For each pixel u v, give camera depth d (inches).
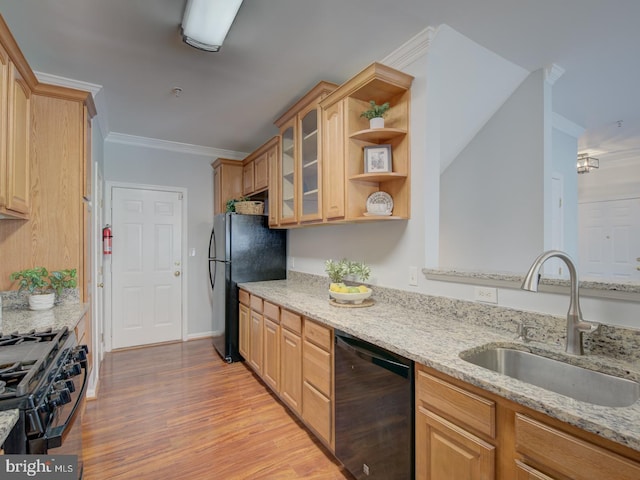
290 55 85.2
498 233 102.2
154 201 159.3
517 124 98.7
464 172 111.0
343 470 72.1
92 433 85.2
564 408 34.2
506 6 68.7
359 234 101.6
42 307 82.3
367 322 70.3
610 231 184.2
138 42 79.1
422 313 78.5
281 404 101.0
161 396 105.7
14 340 55.1
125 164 152.9
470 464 43.4
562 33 78.3
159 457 75.9
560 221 134.5
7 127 66.4
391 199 85.7
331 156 90.7
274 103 114.0
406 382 53.5
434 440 48.8
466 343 55.9
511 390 38.4
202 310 170.1
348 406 67.3
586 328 48.9
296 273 138.7
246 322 126.1
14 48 66.6
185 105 115.6
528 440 37.5
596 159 169.5
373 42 80.5
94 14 69.2
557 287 55.4
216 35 72.3
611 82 103.2
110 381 116.8
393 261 88.5
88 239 100.3
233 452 78.0
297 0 65.7
